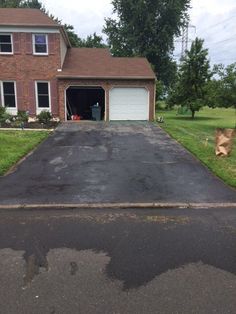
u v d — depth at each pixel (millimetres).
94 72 21656
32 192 7148
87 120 21875
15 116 20750
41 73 21141
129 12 42500
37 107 21547
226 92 20344
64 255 4426
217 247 4680
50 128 17844
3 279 3855
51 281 3818
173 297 3535
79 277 3904
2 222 5539
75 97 23875
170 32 42656
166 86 43250
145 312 3303
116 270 4062
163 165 9797
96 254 4461
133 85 21719
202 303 3441
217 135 11102
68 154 11289
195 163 10070
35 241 4832
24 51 20844
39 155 11047
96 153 11508
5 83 21281
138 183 7902
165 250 4578
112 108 21969
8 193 7059
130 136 15406
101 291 3637
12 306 3387
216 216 5879
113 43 44500
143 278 3895
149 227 5355
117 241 4844
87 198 6770
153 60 43125
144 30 41844
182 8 43156
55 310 3326
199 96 28250
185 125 20891
